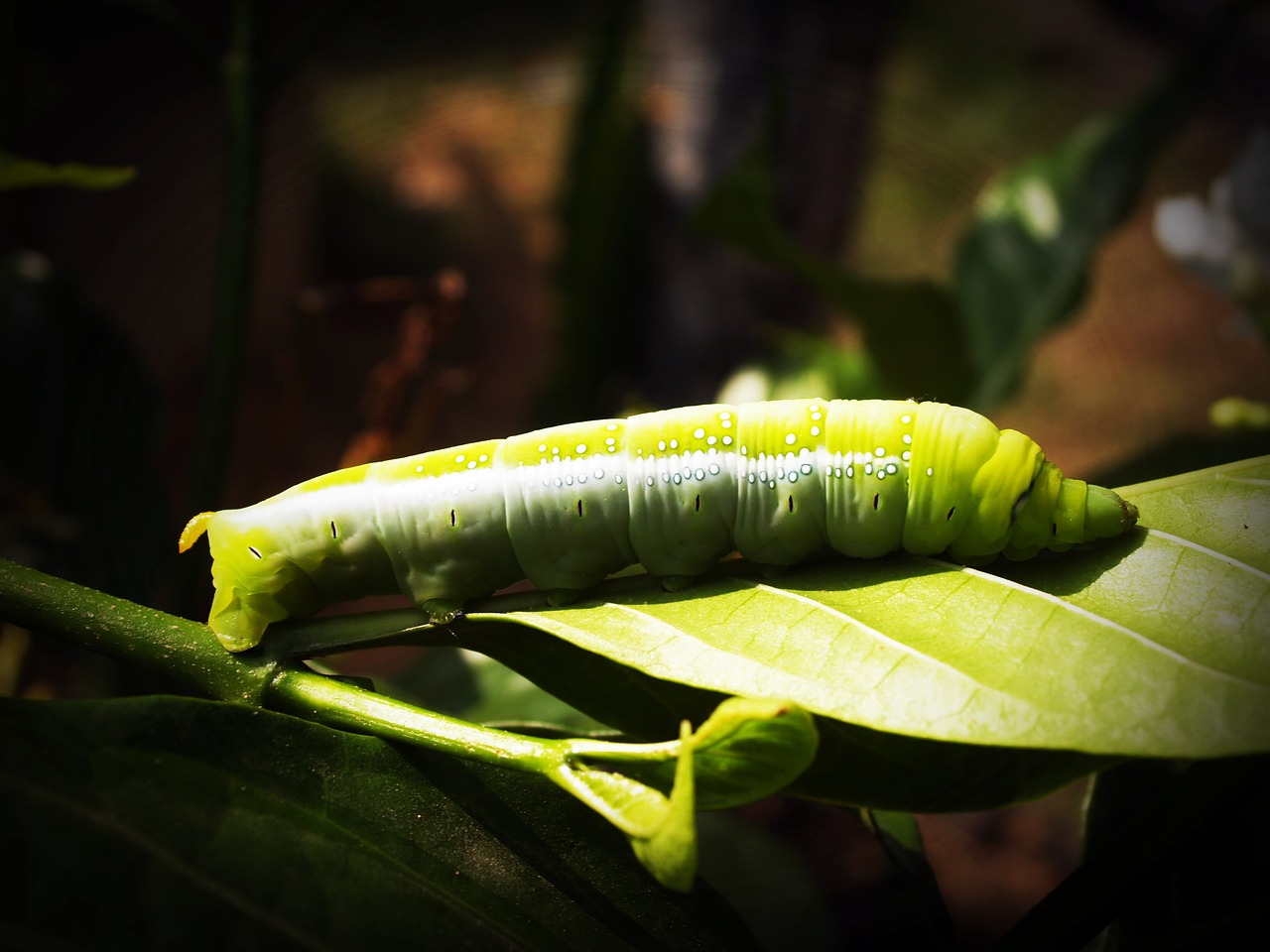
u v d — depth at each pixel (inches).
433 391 6.4
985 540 3.8
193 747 2.9
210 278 13.6
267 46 6.4
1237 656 3.1
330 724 3.3
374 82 14.9
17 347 5.8
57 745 2.8
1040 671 3.1
